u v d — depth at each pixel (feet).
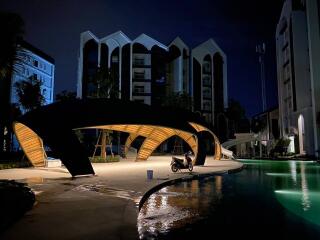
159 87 233.76
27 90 136.56
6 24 62.80
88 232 17.89
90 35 221.66
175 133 94.63
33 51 177.88
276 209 29.27
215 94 259.19
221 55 264.93
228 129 251.80
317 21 154.10
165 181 43.73
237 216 26.30
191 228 22.50
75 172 48.08
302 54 167.02
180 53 244.01
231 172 67.41
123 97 223.51
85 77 215.72
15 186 25.00
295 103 171.42
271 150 170.09
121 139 211.41
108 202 27.07
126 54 230.27
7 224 18.70
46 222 20.13
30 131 65.46
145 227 22.72
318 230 22.11
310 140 151.33
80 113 50.37
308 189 43.01
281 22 192.85
